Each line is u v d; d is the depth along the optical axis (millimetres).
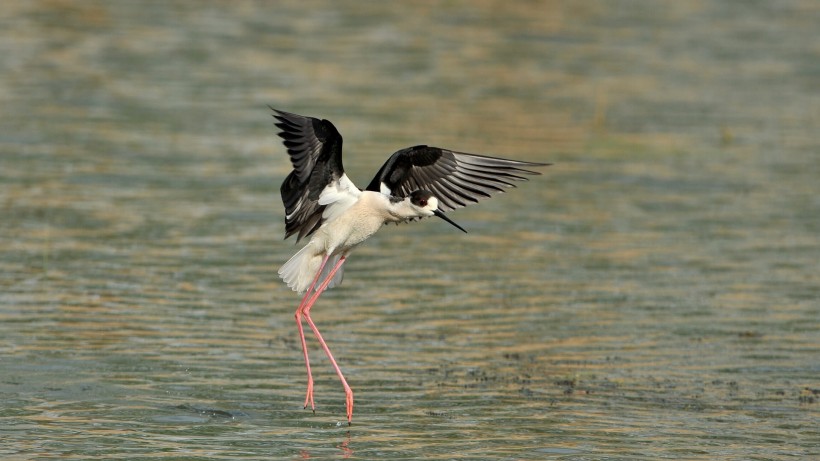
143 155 20125
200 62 27234
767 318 13703
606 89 26844
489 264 15672
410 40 30844
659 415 10680
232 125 22344
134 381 11117
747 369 12031
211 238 16188
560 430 10234
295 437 9930
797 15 36562
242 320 13156
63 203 17312
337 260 10633
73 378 11102
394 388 11297
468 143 21219
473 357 12273
